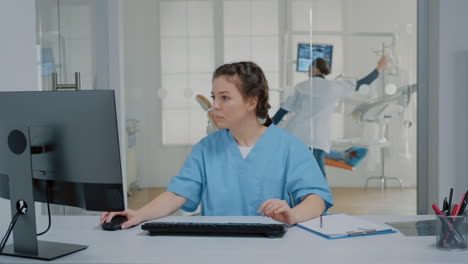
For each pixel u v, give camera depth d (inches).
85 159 43.6
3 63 63.4
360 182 121.3
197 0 122.7
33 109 44.6
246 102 58.9
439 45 115.3
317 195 57.7
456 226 42.2
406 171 121.2
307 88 119.8
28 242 43.6
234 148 61.1
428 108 120.4
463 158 115.8
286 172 60.7
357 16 119.0
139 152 126.3
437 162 117.3
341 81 119.8
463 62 114.8
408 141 120.9
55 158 44.8
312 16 119.2
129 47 125.3
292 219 51.2
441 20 114.7
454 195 116.3
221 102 58.7
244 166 60.5
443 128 115.9
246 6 120.7
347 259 39.9
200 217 56.9
